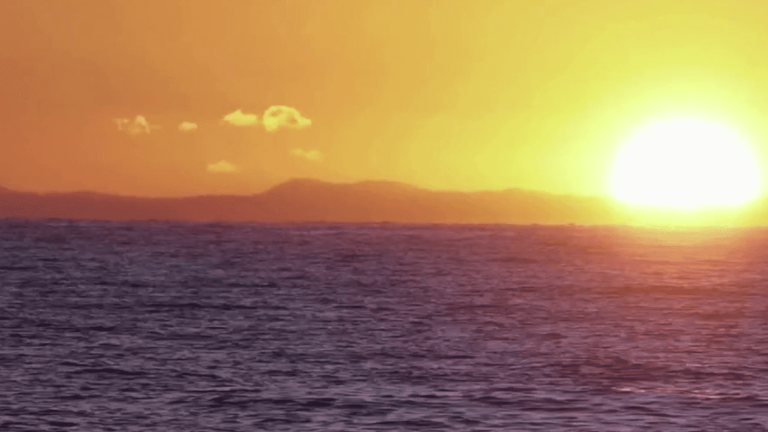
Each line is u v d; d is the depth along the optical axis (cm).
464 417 13250
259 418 13150
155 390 14738
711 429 12762
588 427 12800
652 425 12925
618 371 16650
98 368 16475
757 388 15225
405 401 14125
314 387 15050
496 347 19362
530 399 14325
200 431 12500
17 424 12681
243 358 17775
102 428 12556
